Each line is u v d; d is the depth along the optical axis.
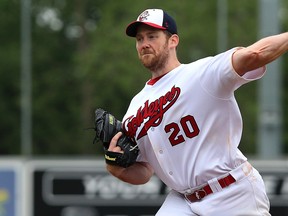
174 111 16.92
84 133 102.44
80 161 31.89
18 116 115.38
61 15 119.19
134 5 102.62
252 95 101.94
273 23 37.91
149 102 17.25
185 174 17.14
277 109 37.97
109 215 31.89
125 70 101.31
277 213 31.28
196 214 17.25
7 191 32.03
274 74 37.97
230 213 17.05
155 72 17.36
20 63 116.25
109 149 17.73
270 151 37.88
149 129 17.23
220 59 16.36
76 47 120.00
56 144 114.94
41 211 31.89
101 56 103.12
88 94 107.75
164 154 17.19
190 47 102.06
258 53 15.77
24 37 85.88
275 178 31.33
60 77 117.62
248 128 100.38
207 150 16.95
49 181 31.89
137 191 31.83
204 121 16.81
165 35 17.19
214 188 17.05
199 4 103.12
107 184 31.88
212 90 16.59
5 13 118.12
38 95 116.56
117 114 107.69
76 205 31.84
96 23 115.06
